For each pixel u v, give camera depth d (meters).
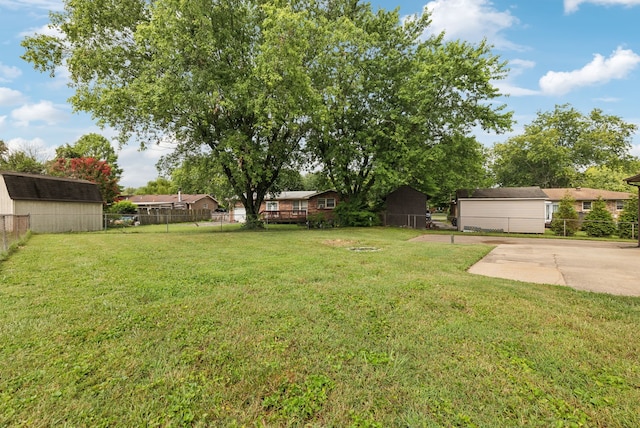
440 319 3.58
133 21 14.06
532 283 5.25
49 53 13.63
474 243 11.79
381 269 6.27
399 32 17.81
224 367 2.55
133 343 2.95
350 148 18.33
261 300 4.24
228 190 20.94
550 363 2.62
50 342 2.94
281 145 16.83
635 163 34.47
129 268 6.20
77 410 2.01
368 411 2.04
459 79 16.58
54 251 8.20
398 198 22.52
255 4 14.62
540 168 34.88
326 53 15.84
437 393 2.22
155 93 11.59
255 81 13.38
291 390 2.27
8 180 16.02
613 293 4.70
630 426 1.89
